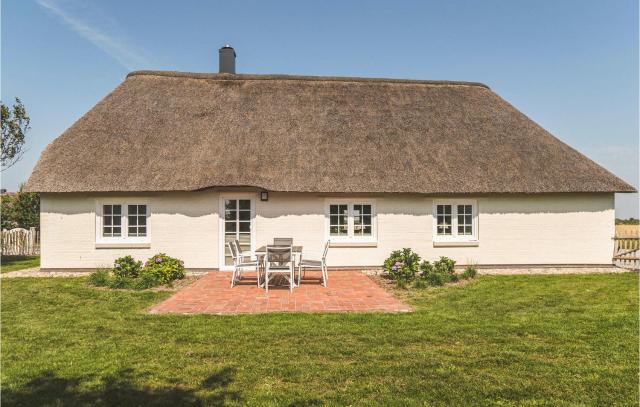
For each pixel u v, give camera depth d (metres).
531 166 13.52
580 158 14.11
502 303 8.59
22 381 4.70
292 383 4.71
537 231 13.64
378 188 12.48
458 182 12.84
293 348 5.78
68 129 13.51
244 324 6.92
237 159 12.84
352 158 13.19
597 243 13.74
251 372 4.98
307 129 14.07
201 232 12.83
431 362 5.29
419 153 13.59
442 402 4.29
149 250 12.72
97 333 6.43
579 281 11.23
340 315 7.53
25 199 21.72
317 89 16.06
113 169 12.36
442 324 6.95
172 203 12.79
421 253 13.34
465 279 11.48
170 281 11.01
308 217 13.02
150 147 12.99
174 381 4.73
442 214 13.62
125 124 13.63
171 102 14.73
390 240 13.29
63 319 7.23
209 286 10.38
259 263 10.83
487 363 5.27
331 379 4.80
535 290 9.98
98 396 4.36
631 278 11.74
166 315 7.52
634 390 4.55
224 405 4.21
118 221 12.85
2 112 17.62
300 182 12.39
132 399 4.30
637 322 7.11
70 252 12.62
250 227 13.02
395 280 11.28
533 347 5.84
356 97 15.84
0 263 15.34
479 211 13.55
